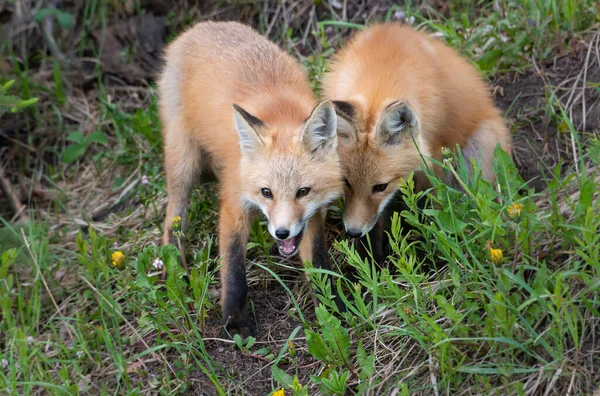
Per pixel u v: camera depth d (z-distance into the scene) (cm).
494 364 722
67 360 912
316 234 926
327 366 816
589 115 1098
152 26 1553
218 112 998
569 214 873
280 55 1061
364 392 770
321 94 1093
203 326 908
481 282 764
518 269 791
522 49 1223
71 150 1343
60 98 1480
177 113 1097
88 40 1577
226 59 1040
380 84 943
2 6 1570
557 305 693
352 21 1455
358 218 917
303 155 875
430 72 996
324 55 1288
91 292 1046
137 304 954
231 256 921
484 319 779
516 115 1179
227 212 935
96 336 930
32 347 946
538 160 1088
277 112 934
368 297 919
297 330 836
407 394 705
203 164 1116
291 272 1005
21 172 1408
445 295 829
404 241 822
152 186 1257
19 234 1188
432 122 977
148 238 1134
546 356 726
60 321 1036
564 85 1165
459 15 1381
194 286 880
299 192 877
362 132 908
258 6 1525
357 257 815
